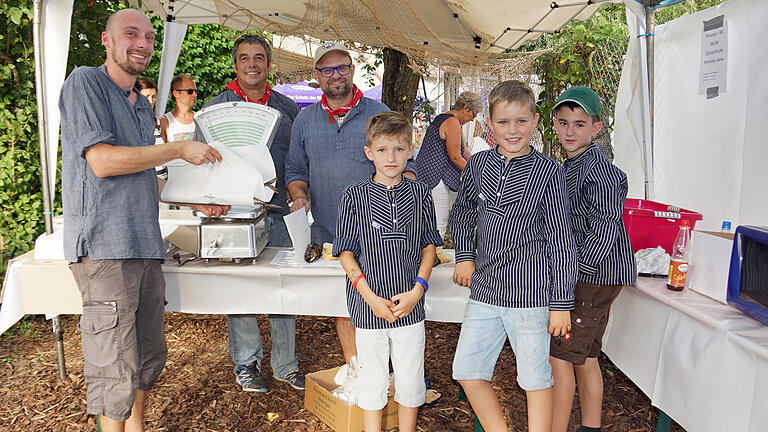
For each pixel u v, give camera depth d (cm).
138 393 218
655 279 230
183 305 240
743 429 160
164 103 473
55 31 261
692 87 310
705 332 182
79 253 187
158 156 188
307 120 266
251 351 292
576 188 207
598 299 206
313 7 407
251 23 480
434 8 412
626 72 330
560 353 209
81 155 182
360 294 206
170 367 324
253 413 270
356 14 411
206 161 202
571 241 190
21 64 376
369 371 209
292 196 267
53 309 235
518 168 192
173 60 467
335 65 246
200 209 230
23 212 387
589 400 227
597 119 214
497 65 482
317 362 338
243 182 213
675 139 324
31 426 260
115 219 189
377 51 581
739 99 279
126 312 193
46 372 319
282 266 238
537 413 194
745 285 176
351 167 258
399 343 207
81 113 181
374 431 213
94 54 403
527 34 445
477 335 202
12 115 375
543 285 189
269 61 296
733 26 281
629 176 337
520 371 195
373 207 202
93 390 194
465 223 213
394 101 536
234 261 243
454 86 614
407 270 205
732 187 285
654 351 210
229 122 231
